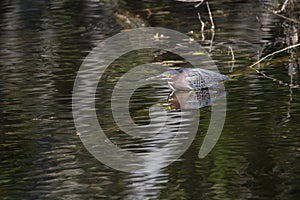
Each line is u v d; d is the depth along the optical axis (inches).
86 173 441.1
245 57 760.3
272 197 392.5
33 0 1203.9
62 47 842.8
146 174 437.4
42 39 898.7
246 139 489.7
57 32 944.9
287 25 930.1
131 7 1117.7
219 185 412.5
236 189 405.4
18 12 1107.9
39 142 502.6
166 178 427.8
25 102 605.6
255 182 414.9
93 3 1165.1
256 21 973.2
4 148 492.1
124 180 426.0
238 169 436.1
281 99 582.6
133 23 992.9
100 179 430.0
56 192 411.2
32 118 558.9
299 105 561.6
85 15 1067.9
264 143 478.9
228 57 765.3
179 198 395.5
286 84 633.6
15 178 436.5
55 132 522.3
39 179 433.1
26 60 777.6
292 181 412.5
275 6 1049.5
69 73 705.6
